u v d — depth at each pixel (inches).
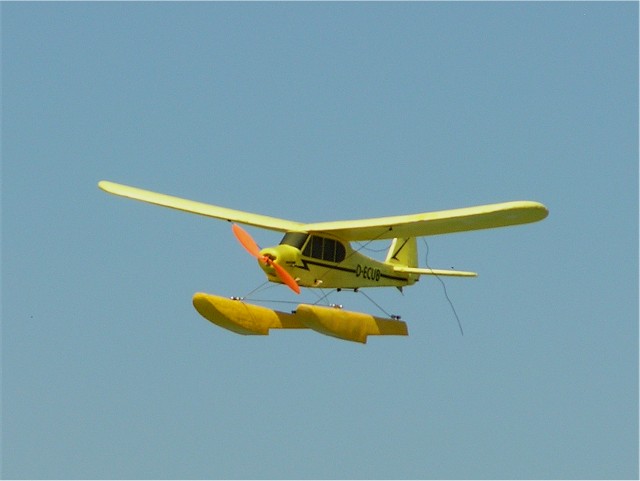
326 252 3742.6
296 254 3644.2
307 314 3570.4
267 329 3651.6
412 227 3604.8
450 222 3501.5
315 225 3715.6
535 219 3405.5
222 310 3538.4
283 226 3732.8
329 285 3794.3
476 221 3476.9
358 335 3725.4
